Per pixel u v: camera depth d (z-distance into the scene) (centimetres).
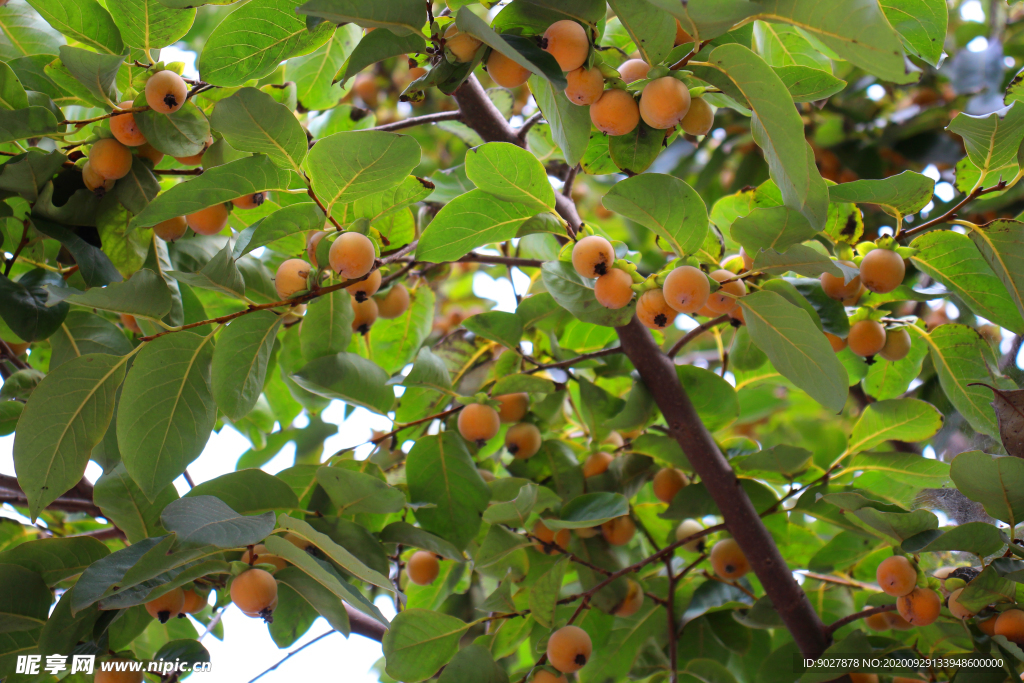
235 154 75
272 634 77
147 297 71
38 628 73
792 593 76
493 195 72
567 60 67
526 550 80
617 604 80
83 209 74
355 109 90
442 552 76
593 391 81
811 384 72
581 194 147
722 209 81
